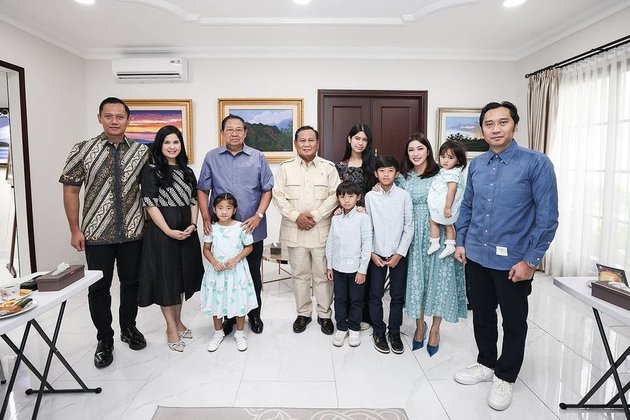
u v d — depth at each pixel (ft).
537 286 12.11
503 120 5.67
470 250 6.36
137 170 7.60
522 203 5.71
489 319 6.61
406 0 10.73
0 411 5.76
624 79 10.57
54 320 9.50
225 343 8.20
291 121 15.06
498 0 10.55
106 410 5.98
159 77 14.55
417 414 5.87
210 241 7.95
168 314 7.79
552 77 13.02
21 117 11.75
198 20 11.84
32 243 12.10
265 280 12.98
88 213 7.35
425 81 15.21
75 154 7.20
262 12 11.53
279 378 6.85
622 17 10.57
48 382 6.73
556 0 10.57
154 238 7.47
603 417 5.79
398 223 7.42
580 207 12.35
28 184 11.97
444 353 7.82
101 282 7.45
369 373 7.03
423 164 7.62
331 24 12.21
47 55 12.82
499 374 6.22
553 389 6.53
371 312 7.98
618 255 11.02
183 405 6.09
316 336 8.55
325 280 8.66
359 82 15.10
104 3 10.66
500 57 15.24
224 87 14.98
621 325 9.11
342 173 8.59
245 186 8.26
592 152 11.75
